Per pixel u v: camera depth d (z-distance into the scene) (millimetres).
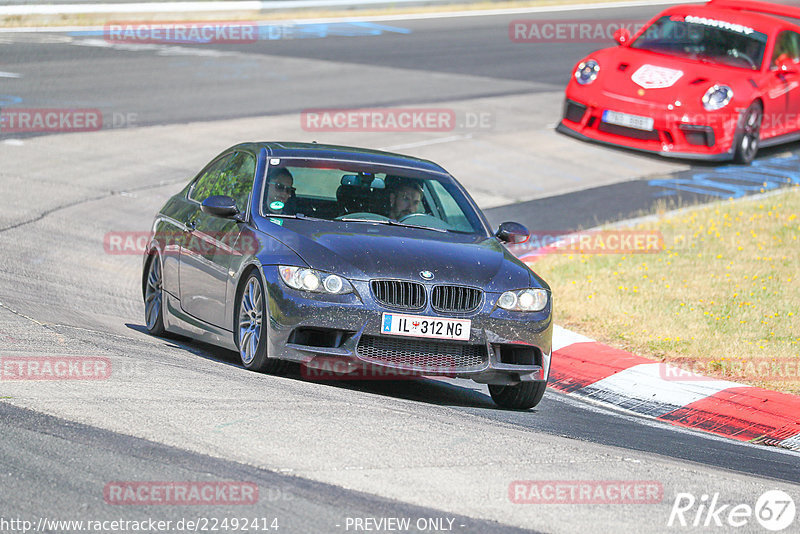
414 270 25391
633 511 17766
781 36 63438
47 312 30438
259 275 25719
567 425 25500
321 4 109562
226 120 63844
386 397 24906
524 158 60500
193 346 30531
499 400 27422
